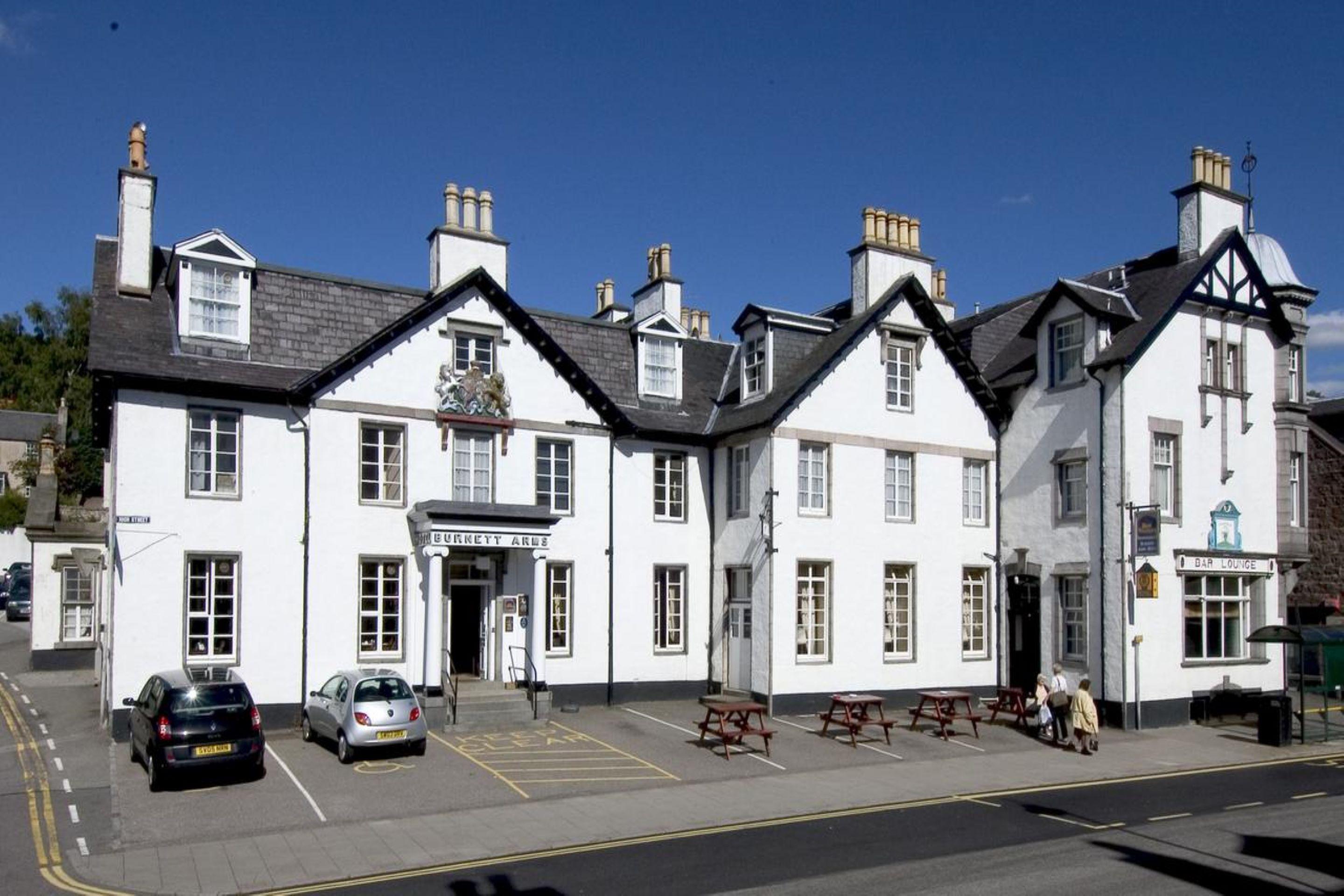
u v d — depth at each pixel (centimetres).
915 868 1245
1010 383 2747
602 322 2711
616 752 1983
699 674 2625
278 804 1569
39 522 3108
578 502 2481
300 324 2248
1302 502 2759
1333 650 2317
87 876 1237
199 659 2047
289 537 2138
